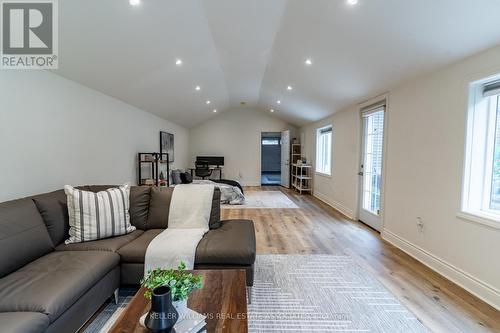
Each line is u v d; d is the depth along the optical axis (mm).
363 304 2004
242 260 2031
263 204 5906
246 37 3258
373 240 3482
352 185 4715
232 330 1096
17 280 1491
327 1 2197
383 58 2764
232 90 6336
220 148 8984
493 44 1978
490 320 1812
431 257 2646
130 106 4434
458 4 1766
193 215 2553
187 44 3197
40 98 2461
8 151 2133
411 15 2023
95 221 2199
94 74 3002
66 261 1740
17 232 1700
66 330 1410
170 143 6719
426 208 2734
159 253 2004
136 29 2502
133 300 1294
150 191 2713
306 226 4152
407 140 3078
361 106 4328
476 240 2125
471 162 2246
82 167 3109
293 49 3389
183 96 5355
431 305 1990
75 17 2080
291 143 8773
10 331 1084
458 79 2332
